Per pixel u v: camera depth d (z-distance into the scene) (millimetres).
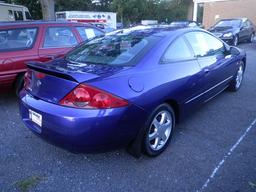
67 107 2674
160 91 3082
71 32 5734
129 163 3174
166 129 3371
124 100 2705
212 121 4297
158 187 2785
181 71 3469
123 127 2758
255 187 2760
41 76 2959
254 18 23078
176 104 3477
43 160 3244
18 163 3184
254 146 3539
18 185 2812
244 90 5918
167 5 35688
